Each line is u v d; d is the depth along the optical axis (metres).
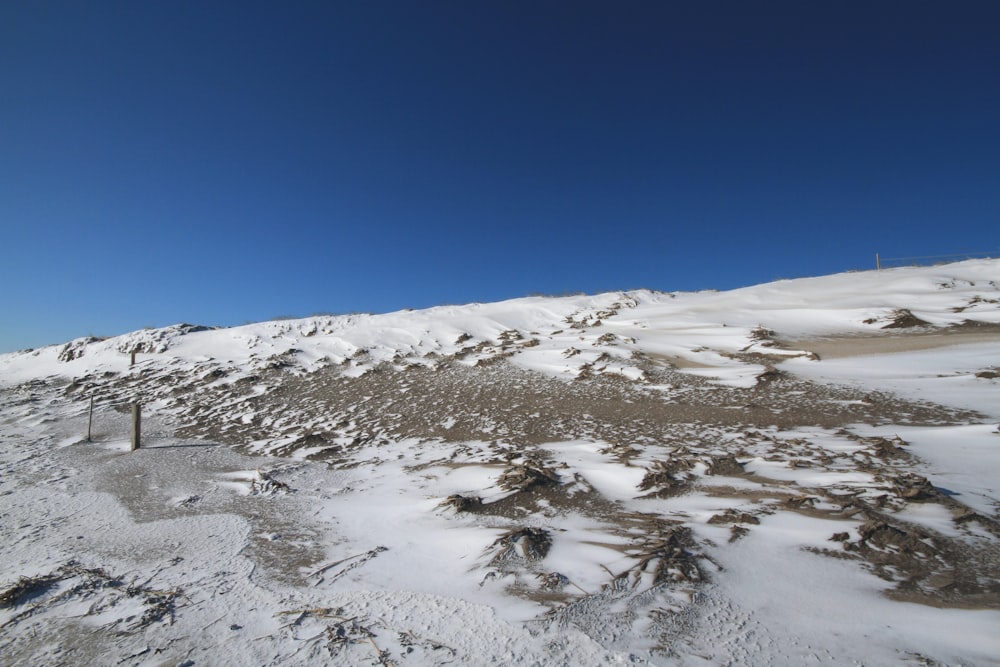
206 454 11.27
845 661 3.47
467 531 6.07
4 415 16.19
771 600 4.27
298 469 9.74
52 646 4.07
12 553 6.05
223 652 3.87
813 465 7.73
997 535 5.16
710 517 6.11
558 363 17.81
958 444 8.17
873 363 14.88
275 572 5.31
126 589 5.01
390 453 10.80
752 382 14.19
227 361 21.48
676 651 3.62
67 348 26.16
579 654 3.62
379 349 21.61
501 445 10.65
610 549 5.34
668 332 20.83
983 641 3.61
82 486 8.98
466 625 4.07
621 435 10.62
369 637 3.97
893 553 4.96
